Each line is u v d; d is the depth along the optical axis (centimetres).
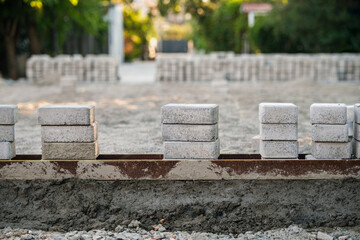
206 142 557
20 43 2603
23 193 554
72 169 559
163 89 1762
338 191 547
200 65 2108
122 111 1157
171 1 3484
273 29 2755
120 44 4744
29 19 2319
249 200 545
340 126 554
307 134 845
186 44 6338
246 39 3594
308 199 544
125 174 557
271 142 559
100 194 554
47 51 2628
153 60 6209
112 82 2105
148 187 557
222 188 553
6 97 1494
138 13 5209
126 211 544
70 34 2902
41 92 1673
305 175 551
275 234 517
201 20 3744
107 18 3909
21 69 2392
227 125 948
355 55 2166
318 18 2441
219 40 3831
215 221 538
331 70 2102
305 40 2550
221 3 3775
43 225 535
